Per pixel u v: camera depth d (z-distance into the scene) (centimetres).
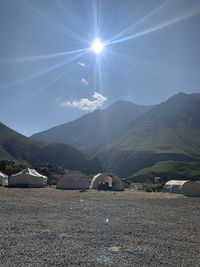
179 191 7431
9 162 10938
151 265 1457
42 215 2814
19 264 1387
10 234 1972
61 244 1777
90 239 1933
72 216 2823
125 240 1950
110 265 1427
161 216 3109
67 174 8106
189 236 2167
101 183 8000
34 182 8050
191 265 1488
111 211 3312
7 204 3553
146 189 8269
